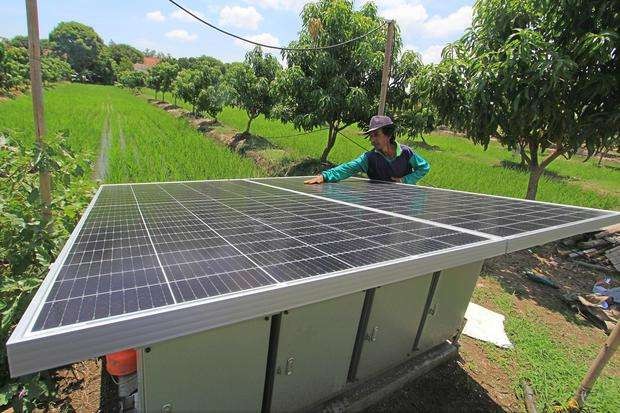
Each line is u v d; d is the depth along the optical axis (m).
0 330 2.89
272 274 1.35
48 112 21.59
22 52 34.88
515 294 5.42
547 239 2.33
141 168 10.12
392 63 11.63
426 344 3.28
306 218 2.38
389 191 4.04
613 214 2.94
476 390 3.29
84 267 1.33
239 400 1.95
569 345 4.23
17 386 2.67
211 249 1.62
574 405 3.14
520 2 6.03
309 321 2.11
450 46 7.06
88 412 2.75
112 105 35.19
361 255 1.64
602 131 5.82
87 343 0.94
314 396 2.44
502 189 11.78
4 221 3.25
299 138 21.41
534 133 6.88
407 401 3.02
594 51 5.14
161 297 1.11
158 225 2.03
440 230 2.22
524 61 5.39
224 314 1.14
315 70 11.55
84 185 4.29
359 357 2.63
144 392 1.62
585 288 5.87
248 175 11.28
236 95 20.41
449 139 37.16
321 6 11.73
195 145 15.61
